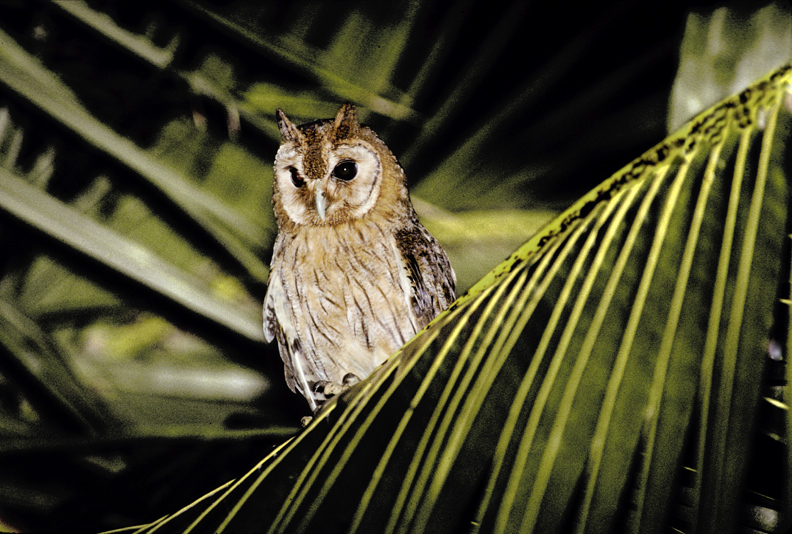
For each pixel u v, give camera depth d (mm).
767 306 5312
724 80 8203
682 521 5066
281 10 8359
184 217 8336
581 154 8359
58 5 8312
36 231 8258
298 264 8422
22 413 8344
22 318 8297
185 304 8297
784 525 4633
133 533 6359
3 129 8352
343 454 5973
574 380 5480
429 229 8336
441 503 5410
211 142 8375
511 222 8328
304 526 5645
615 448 5145
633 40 8352
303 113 8359
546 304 5910
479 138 8352
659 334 5422
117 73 8344
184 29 8352
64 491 8320
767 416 5203
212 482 8242
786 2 8211
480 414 5676
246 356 8414
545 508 5078
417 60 8352
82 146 8305
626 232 5883
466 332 6172
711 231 5652
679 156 5996
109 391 8391
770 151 5777
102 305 8391
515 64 8352
